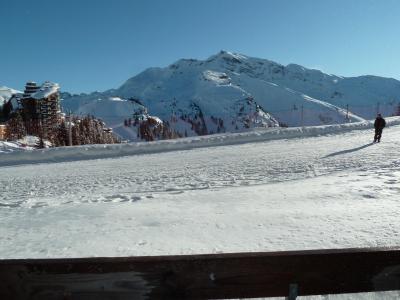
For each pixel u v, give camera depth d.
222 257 1.83
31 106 84.69
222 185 11.55
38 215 7.96
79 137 60.06
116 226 6.52
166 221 6.73
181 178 13.92
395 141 24.00
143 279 1.81
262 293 1.86
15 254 5.05
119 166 19.95
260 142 29.23
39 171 20.12
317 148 22.25
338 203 7.61
